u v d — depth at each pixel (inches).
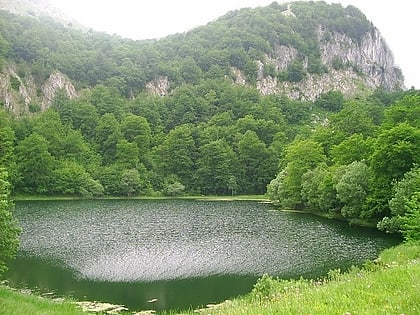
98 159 5502.0
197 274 1411.2
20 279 1354.6
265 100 7844.5
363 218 2365.9
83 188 4630.9
